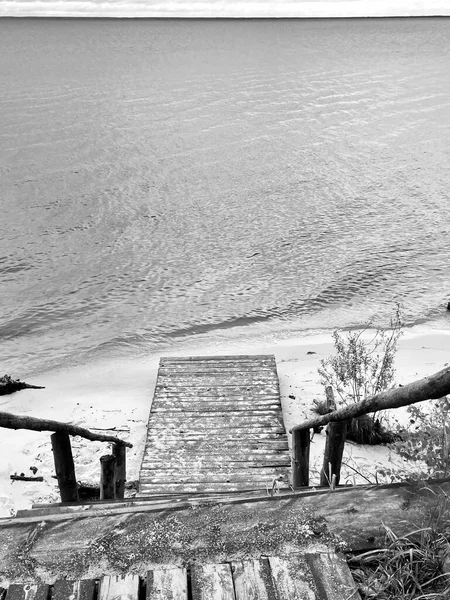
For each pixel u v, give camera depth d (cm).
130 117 4650
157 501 318
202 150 3822
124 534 236
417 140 3953
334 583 214
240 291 2056
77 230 2652
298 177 3288
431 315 1831
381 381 1098
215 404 1175
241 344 1725
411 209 2764
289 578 216
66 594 212
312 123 4416
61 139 4084
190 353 1702
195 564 223
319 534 234
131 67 6775
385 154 3672
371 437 950
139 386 1430
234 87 5659
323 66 6719
